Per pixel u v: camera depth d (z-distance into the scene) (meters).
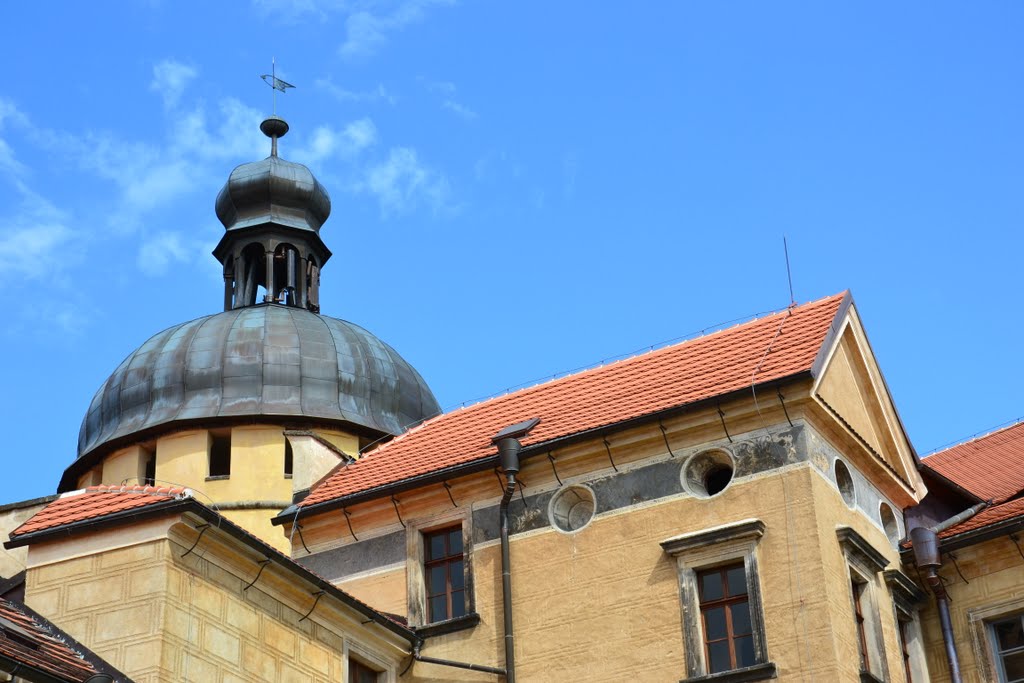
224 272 56.50
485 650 31.34
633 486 31.12
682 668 29.20
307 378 50.59
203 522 26.14
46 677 23.02
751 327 33.53
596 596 30.64
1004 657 31.31
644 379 33.41
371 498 33.56
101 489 28.02
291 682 27.62
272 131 59.12
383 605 32.78
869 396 33.12
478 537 32.44
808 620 28.48
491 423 34.81
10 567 31.14
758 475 30.00
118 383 51.19
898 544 32.72
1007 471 36.41
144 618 25.42
